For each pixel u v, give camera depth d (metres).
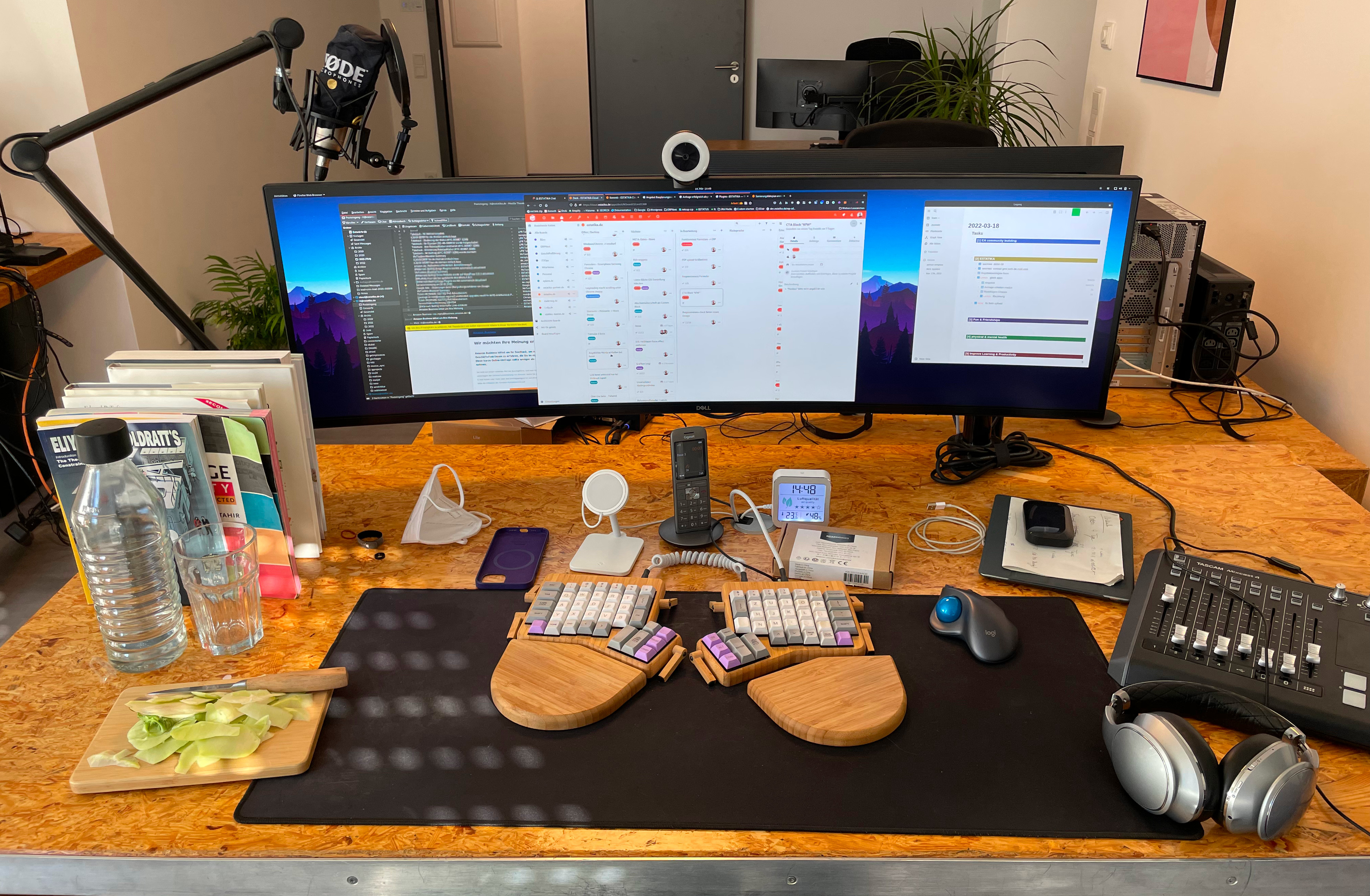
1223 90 2.48
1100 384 1.29
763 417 1.70
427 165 6.23
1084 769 0.87
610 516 1.27
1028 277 1.24
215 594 1.02
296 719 0.92
